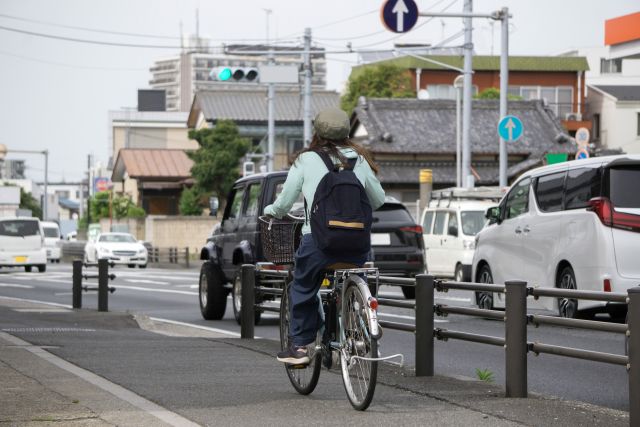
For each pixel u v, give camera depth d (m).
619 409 18.06
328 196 15.65
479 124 123.75
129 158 168.00
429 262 61.22
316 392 17.84
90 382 18.61
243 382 19.09
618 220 29.36
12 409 15.57
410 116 123.38
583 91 158.12
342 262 15.91
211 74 77.81
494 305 36.41
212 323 36.75
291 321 16.89
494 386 18.45
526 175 34.50
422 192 79.25
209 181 128.38
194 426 14.36
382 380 19.27
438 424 14.66
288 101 157.62
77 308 42.28
